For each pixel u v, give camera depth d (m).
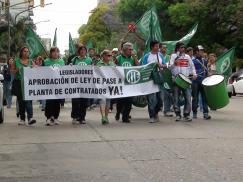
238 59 42.84
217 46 45.94
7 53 59.28
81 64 14.39
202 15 44.78
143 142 10.88
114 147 10.34
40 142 11.09
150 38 17.06
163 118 15.59
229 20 43.28
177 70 14.95
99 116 16.41
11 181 7.70
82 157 9.41
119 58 14.72
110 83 14.29
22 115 14.24
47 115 14.04
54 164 8.86
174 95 14.77
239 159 9.03
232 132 12.33
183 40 19.25
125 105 14.44
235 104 22.30
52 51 14.27
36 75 14.02
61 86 14.10
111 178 7.79
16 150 10.19
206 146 10.34
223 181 7.48
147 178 7.74
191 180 7.57
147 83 14.45
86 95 14.16
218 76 15.50
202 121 14.77
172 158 9.18
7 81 20.70
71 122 14.66
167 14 52.62
